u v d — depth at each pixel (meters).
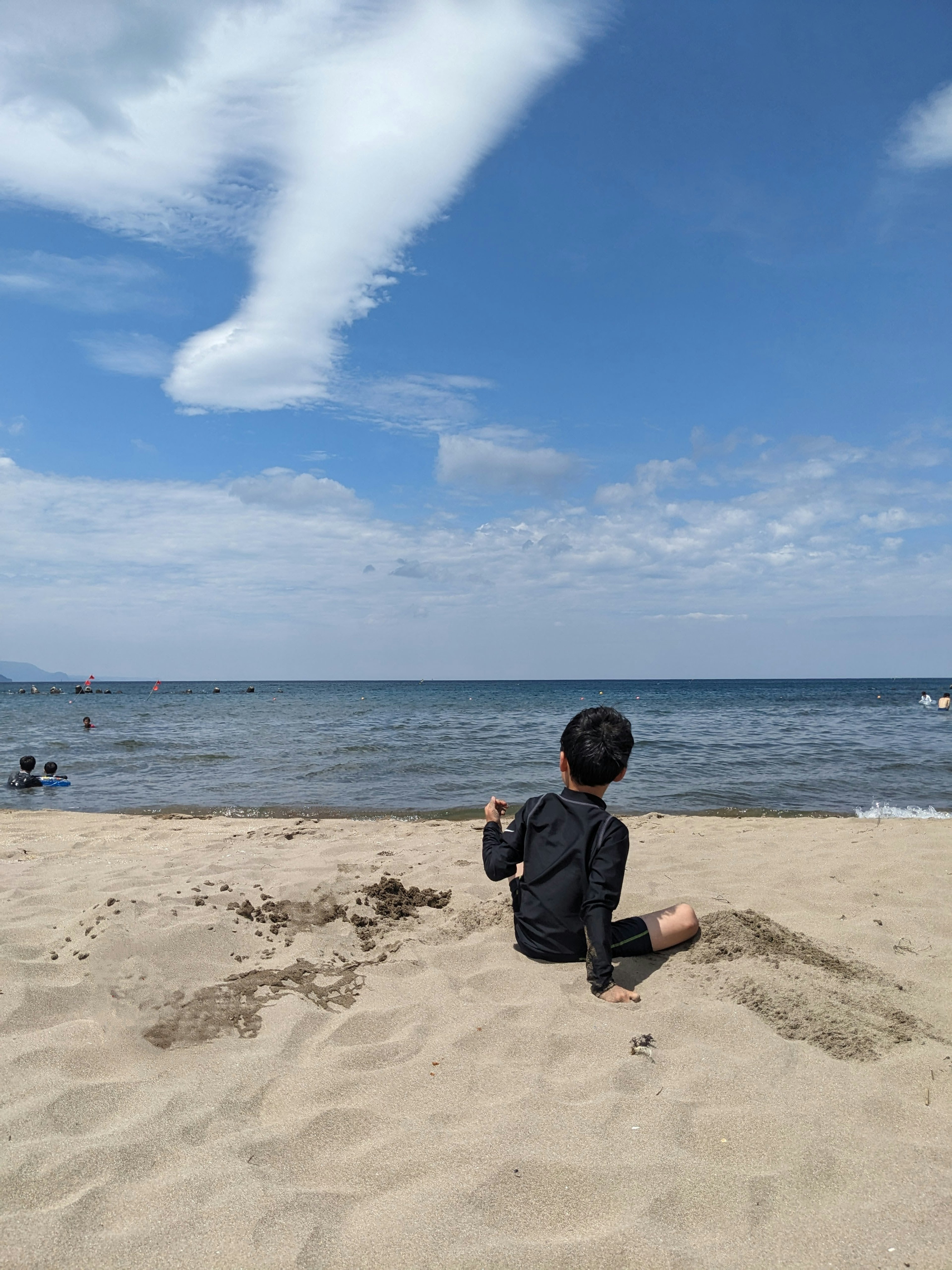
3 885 4.92
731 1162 2.00
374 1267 1.64
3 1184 1.92
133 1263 1.65
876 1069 2.53
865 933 3.93
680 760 14.64
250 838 7.20
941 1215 1.75
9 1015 2.86
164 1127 2.20
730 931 3.65
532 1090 2.42
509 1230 1.76
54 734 21.17
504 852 3.71
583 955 3.49
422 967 3.48
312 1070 2.57
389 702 47.16
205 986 3.17
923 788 11.20
